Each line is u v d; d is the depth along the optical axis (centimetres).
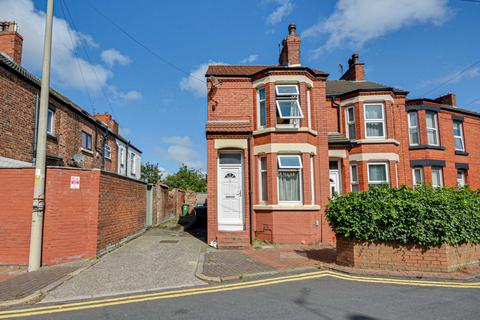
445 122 1673
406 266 733
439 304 514
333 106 1517
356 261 773
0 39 1305
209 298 561
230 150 1200
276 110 1234
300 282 664
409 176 1496
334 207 827
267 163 1202
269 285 642
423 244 723
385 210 738
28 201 805
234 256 920
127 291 607
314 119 1276
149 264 809
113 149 2145
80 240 845
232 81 1291
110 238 967
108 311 502
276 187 1177
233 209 1185
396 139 1488
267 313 479
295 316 465
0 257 782
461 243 756
